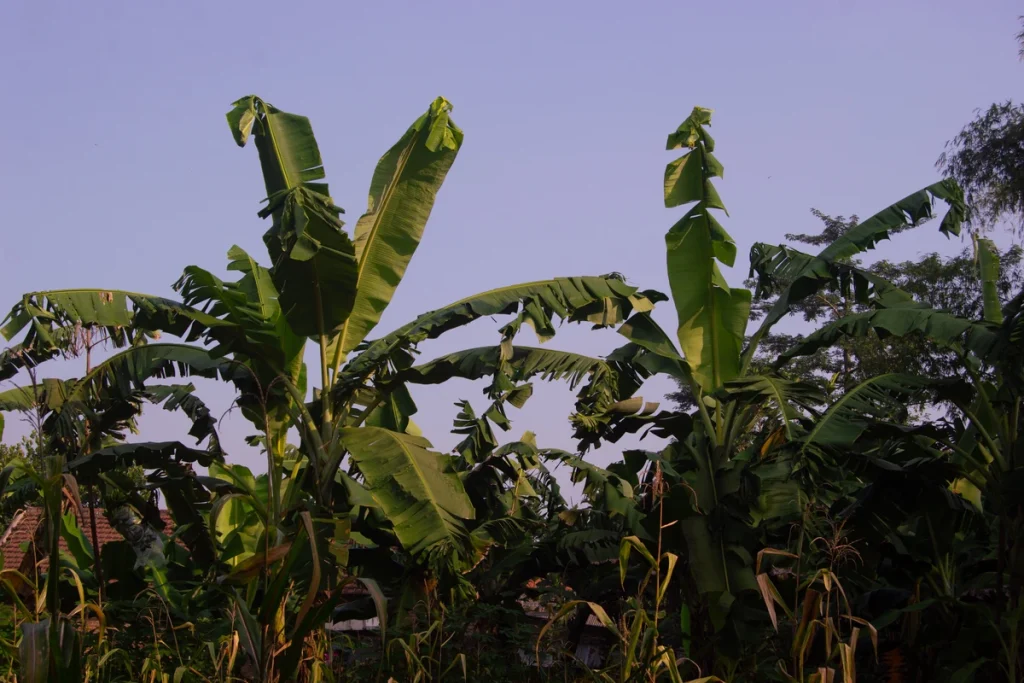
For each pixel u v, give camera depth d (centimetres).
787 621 736
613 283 959
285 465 1089
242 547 1087
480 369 931
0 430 980
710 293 915
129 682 691
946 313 789
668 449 995
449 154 924
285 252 819
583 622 953
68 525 1057
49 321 857
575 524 958
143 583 1035
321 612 595
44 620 564
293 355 945
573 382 980
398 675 746
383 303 938
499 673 780
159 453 914
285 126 934
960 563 919
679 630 834
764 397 816
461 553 749
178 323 880
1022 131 1822
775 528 815
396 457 791
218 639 779
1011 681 688
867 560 806
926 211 931
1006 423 825
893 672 805
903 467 783
